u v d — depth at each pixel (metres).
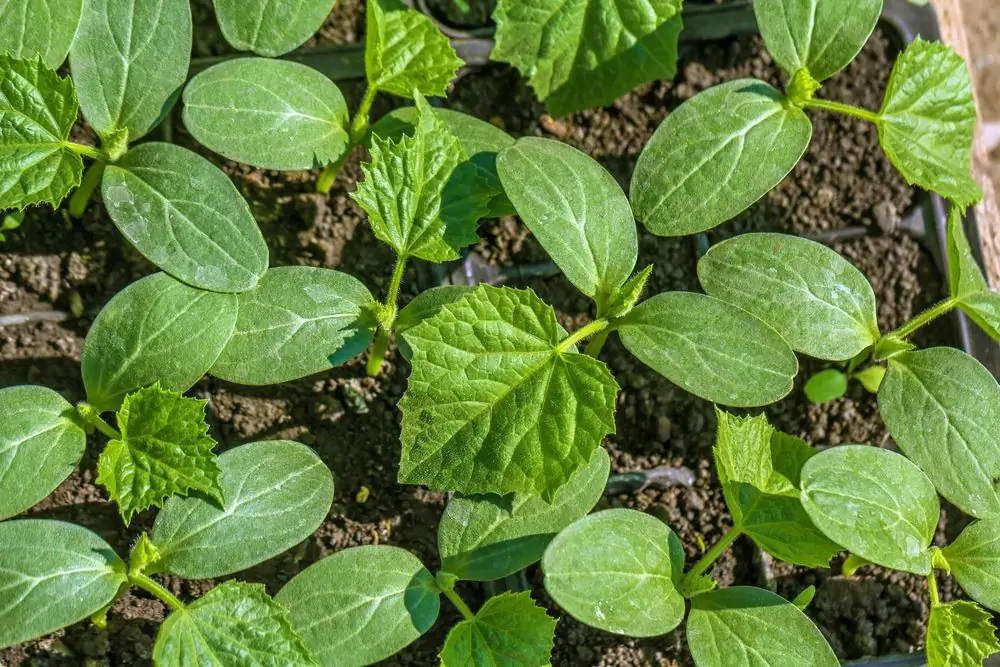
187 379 0.61
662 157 0.63
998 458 0.63
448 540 0.61
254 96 0.62
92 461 0.64
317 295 0.62
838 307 0.63
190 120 0.62
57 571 0.60
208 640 0.60
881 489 0.61
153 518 0.64
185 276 0.61
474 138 0.64
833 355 0.63
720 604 0.61
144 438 0.60
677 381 0.61
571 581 0.60
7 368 0.64
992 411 0.63
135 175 0.62
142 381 0.61
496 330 0.60
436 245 0.62
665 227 0.63
